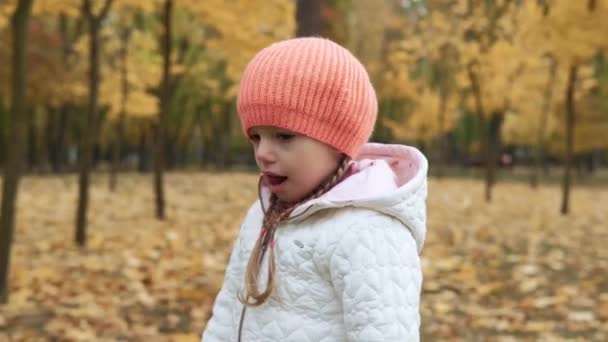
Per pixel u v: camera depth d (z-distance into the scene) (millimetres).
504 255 7680
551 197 16578
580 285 6070
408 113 28797
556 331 4668
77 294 5238
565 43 10375
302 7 5906
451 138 40500
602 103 23797
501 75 14086
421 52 14078
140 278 5734
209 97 27625
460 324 4762
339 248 1488
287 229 1586
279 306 1557
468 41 13406
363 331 1433
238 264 1769
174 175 22359
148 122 25688
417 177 1555
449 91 21453
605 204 14891
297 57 1533
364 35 25641
